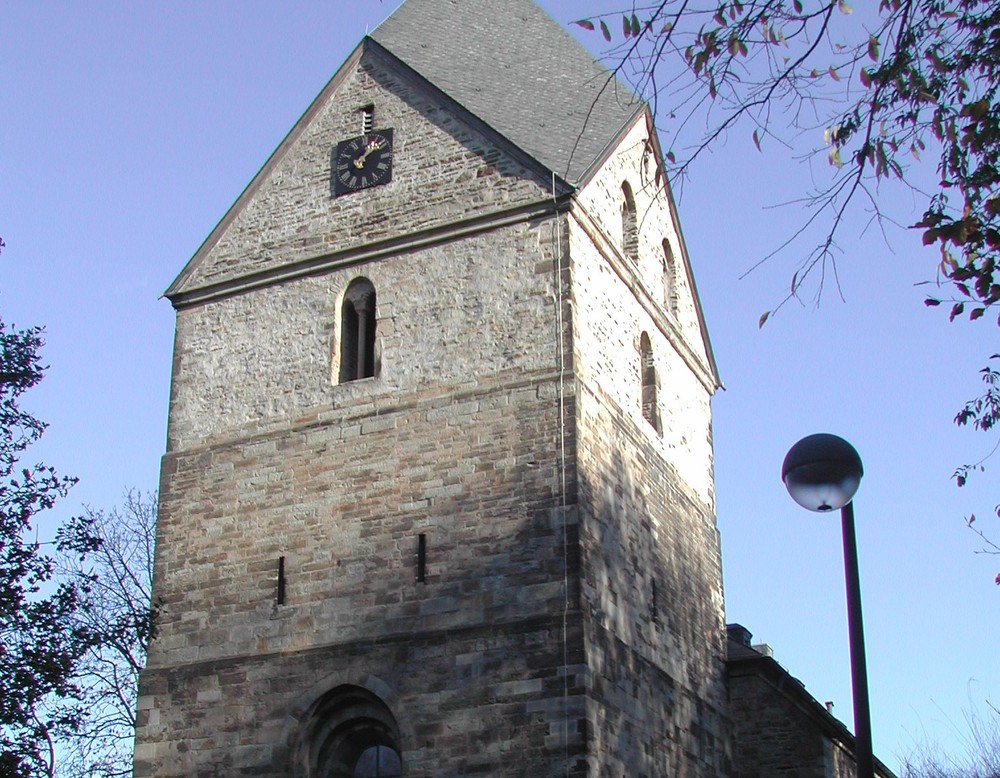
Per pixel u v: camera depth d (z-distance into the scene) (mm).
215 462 31047
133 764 29344
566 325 28766
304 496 29766
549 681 26094
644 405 32875
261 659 28688
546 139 31391
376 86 33000
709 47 12828
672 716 30109
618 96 34469
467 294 29891
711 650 33688
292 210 32688
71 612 26500
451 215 30703
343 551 28875
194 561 30328
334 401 30328
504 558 27375
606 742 26328
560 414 28062
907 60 13070
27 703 25156
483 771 25984
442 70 33188
